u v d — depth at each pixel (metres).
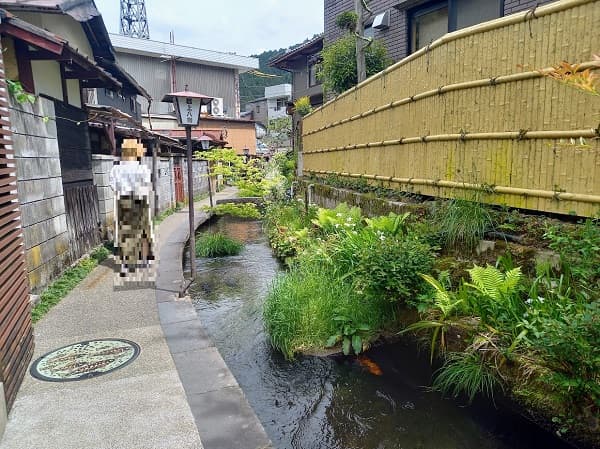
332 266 5.25
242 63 27.89
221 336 4.58
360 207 7.06
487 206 4.26
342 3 12.62
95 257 6.96
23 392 2.98
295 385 3.67
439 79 5.08
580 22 3.40
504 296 3.30
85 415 2.70
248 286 6.30
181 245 8.44
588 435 2.55
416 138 5.58
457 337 3.48
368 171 7.37
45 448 2.38
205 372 3.28
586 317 2.41
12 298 2.95
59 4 5.32
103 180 7.88
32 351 3.52
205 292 5.99
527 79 3.88
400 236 4.89
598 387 2.41
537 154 3.83
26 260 4.62
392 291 4.02
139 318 4.42
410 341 4.07
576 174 3.51
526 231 3.89
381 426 3.12
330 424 3.17
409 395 3.46
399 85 6.15
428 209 5.12
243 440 2.46
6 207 3.00
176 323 4.28
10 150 3.25
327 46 12.64
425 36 9.30
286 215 10.15
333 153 9.45
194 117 5.84
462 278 3.78
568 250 3.27
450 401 3.34
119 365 3.39
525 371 2.90
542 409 2.81
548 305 3.03
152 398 2.90
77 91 7.43
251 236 10.61
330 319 4.32
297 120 17.92
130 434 2.51
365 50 9.84
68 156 6.51
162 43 24.88
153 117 23.00
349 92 8.35
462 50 4.65
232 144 27.78
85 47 8.32
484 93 4.38
